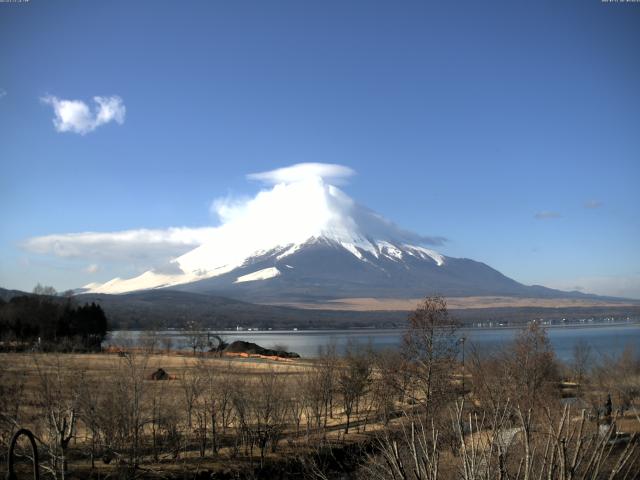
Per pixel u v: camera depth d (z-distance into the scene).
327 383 70.94
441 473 23.16
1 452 42.47
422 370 59.97
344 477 47.91
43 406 48.81
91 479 43.81
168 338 191.00
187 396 62.56
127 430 49.97
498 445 17.28
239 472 51.31
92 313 171.12
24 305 149.25
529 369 62.91
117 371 65.50
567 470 15.29
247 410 63.03
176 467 50.69
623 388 66.25
